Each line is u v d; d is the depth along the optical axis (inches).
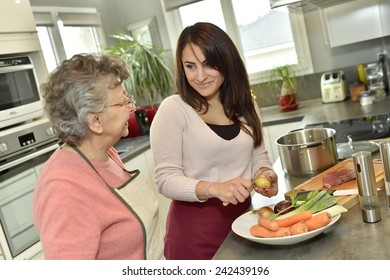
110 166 49.3
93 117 43.1
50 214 38.8
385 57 131.4
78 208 39.9
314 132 77.4
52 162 42.8
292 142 78.5
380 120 104.0
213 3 152.6
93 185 42.7
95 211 41.4
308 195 52.3
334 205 49.9
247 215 54.1
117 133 45.8
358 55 141.1
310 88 148.7
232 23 152.5
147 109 148.9
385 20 126.3
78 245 38.6
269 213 52.0
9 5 98.0
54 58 136.6
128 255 45.0
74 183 40.8
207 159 62.2
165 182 59.1
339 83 135.7
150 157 130.1
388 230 44.2
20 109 98.1
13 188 92.7
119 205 44.7
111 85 43.8
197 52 58.3
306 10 135.5
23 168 95.8
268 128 131.0
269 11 149.0
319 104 140.6
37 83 104.4
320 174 66.0
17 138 94.4
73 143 44.9
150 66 145.3
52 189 39.7
